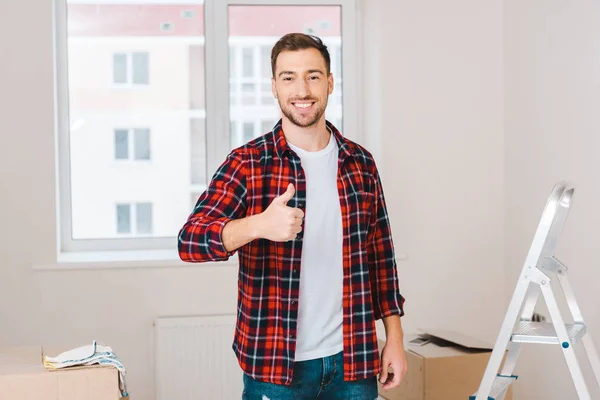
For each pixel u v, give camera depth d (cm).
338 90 408
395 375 202
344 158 198
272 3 404
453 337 308
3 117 370
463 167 394
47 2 373
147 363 377
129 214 406
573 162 318
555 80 335
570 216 318
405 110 390
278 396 188
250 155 191
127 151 405
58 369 210
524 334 227
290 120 190
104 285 373
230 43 405
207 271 379
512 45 381
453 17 392
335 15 407
